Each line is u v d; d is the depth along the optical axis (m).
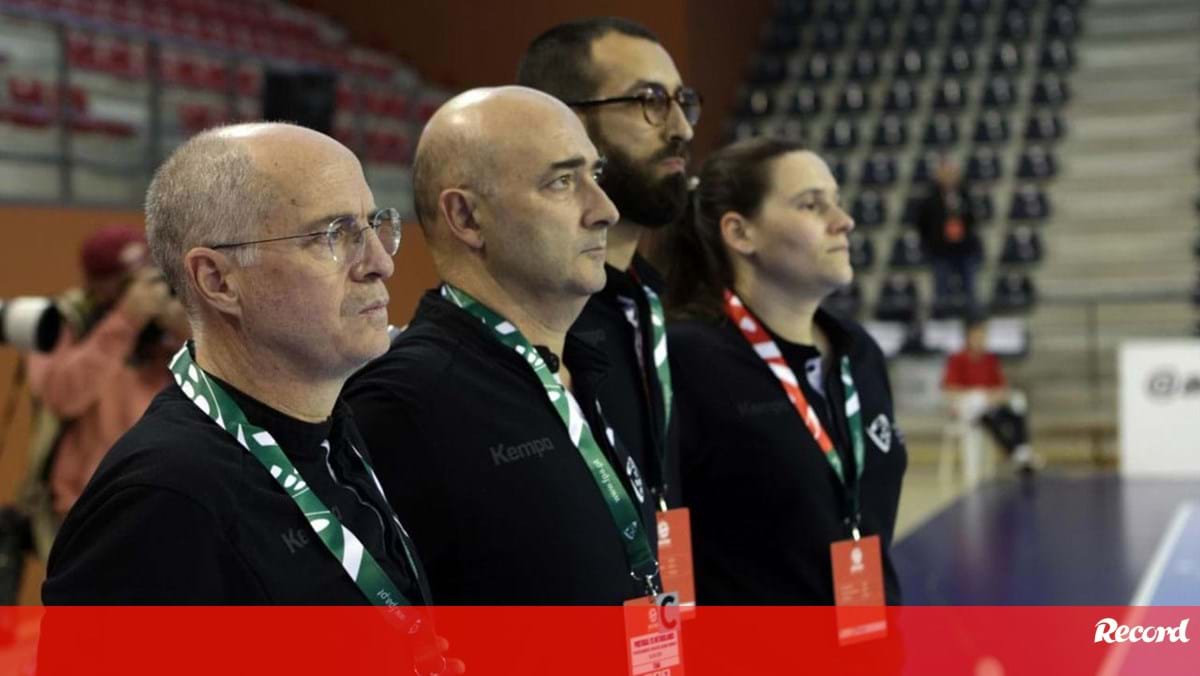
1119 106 19.66
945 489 13.02
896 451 3.88
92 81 12.23
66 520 2.09
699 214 3.79
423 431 2.65
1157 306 16.59
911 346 15.20
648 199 3.23
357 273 2.23
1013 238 17.78
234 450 2.15
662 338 3.32
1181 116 19.22
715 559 3.59
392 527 2.36
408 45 17.45
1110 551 8.47
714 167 3.79
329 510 2.21
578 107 3.23
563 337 2.93
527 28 16.88
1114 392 15.69
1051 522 9.73
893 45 21.03
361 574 2.20
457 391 2.69
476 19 17.12
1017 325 15.38
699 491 3.60
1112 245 17.75
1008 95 19.81
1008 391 13.54
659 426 3.25
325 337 2.19
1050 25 20.84
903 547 8.89
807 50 21.12
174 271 2.24
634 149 3.21
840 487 3.64
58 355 5.42
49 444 5.41
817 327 3.89
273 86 8.57
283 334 2.18
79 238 9.28
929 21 21.34
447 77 17.30
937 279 16.19
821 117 19.88
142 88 12.51
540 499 2.67
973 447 13.07
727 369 3.61
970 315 13.17
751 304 3.74
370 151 14.16
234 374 2.23
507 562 2.64
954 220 16.02
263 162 2.18
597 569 2.70
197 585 2.03
